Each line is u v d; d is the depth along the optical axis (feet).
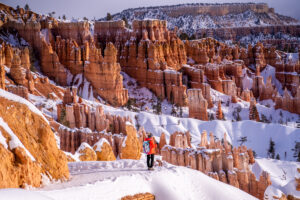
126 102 605.73
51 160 73.10
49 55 607.78
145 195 72.28
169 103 654.12
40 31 653.30
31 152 70.85
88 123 423.64
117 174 77.05
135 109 588.50
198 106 593.83
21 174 64.18
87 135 264.93
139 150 142.00
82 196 64.75
